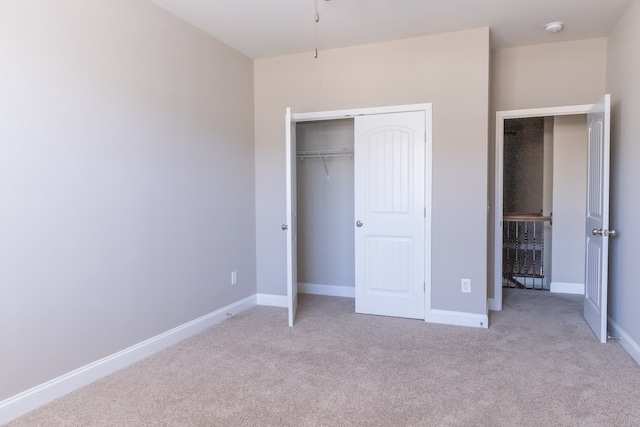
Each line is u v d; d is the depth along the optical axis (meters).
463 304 3.50
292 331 3.37
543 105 3.83
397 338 3.18
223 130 3.68
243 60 3.98
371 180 3.76
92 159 2.45
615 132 3.23
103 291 2.54
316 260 4.68
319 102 3.91
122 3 2.64
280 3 2.90
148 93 2.85
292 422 2.02
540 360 2.73
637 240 2.71
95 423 2.02
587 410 2.09
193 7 2.96
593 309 3.31
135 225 2.76
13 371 2.07
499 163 3.96
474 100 3.40
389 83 3.66
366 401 2.21
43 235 2.19
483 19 3.21
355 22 3.24
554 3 2.93
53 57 2.22
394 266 3.73
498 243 3.96
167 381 2.47
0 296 2.01
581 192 4.53
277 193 4.12
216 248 3.60
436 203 3.55
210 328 3.46
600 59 3.66
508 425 1.97
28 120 2.11
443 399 2.22
